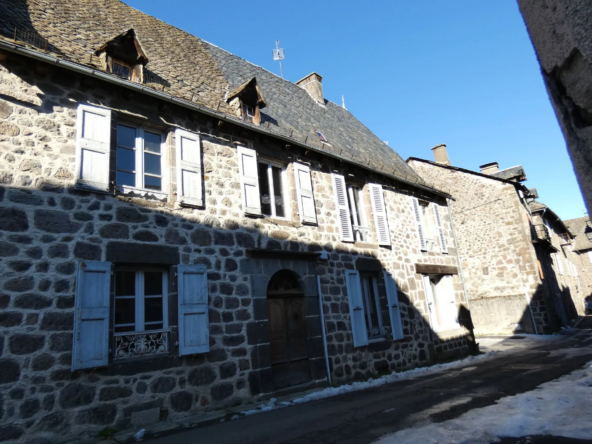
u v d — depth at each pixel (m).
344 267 9.34
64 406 5.04
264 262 7.73
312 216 9.02
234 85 10.23
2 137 5.36
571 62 1.22
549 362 9.27
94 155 6.04
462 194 19.50
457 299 12.73
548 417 4.78
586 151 1.19
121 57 6.97
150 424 5.61
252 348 7.07
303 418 5.61
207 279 6.84
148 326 6.19
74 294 5.41
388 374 9.26
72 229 5.63
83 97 6.23
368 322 9.81
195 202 7.00
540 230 19.48
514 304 17.42
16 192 5.30
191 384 6.20
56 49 6.34
